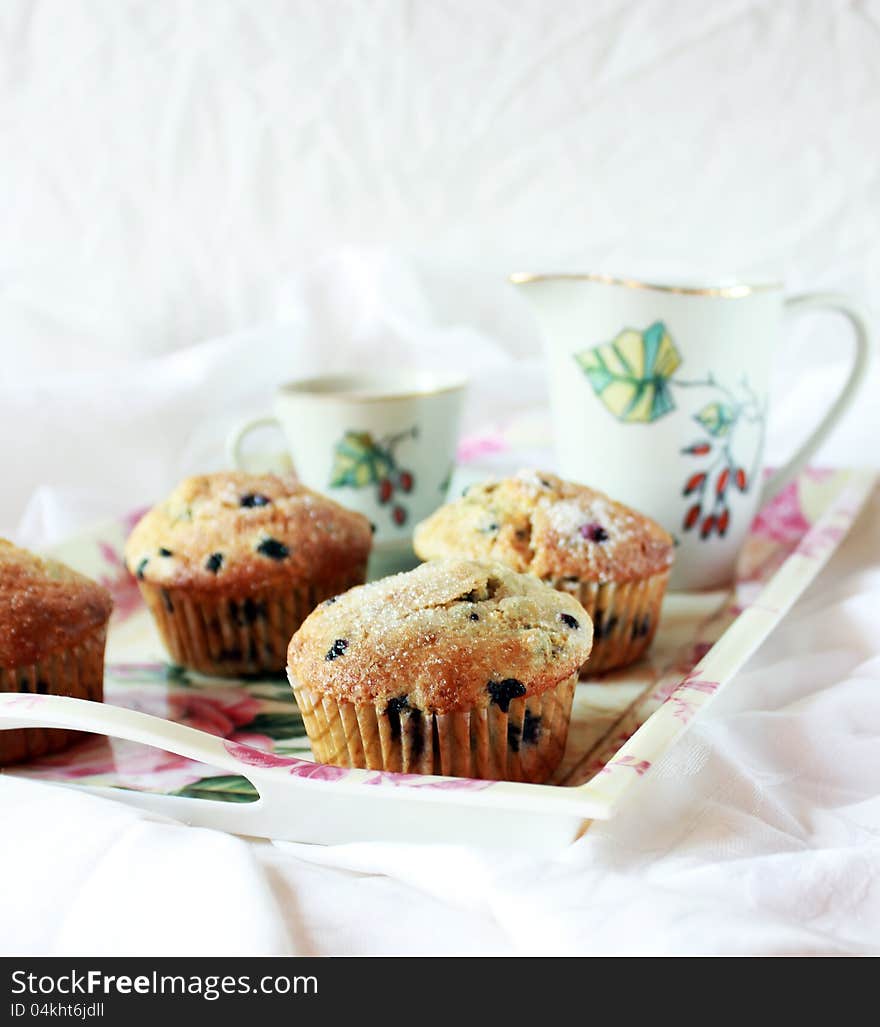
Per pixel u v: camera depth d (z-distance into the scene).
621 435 0.72
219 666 0.69
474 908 0.56
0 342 0.95
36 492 0.91
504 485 0.69
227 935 0.54
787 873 0.56
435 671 0.60
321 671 0.60
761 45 0.87
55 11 0.90
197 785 0.61
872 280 0.90
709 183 0.90
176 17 0.90
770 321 0.71
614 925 0.54
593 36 0.88
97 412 0.90
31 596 0.64
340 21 0.89
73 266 0.95
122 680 0.69
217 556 0.68
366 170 0.92
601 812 0.55
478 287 0.93
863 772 0.61
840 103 0.88
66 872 0.56
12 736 0.62
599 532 0.67
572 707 0.64
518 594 0.62
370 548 0.72
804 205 0.90
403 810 0.57
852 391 0.75
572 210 0.91
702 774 0.59
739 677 0.64
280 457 0.85
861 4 0.86
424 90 0.90
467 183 0.91
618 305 0.70
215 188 0.93
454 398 0.77
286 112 0.91
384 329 0.93
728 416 0.71
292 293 0.93
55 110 0.92
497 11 0.88
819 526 0.73
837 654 0.65
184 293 0.95
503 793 0.56
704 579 0.73
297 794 0.58
